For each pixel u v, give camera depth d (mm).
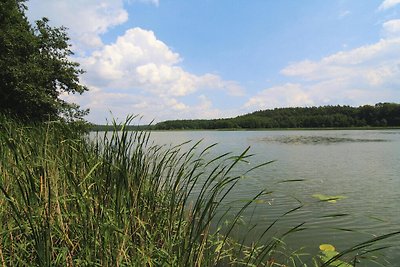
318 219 7672
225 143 42469
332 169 17016
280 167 17609
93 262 2426
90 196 2781
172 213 3316
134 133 3713
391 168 17391
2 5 15953
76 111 16031
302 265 4871
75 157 3377
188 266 2746
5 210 2629
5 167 2879
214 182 10562
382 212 8523
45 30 18047
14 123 5352
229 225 6383
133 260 2600
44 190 2586
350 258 5258
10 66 14422
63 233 2506
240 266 4191
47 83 16781
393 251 5711
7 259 2576
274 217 7688
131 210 2801
